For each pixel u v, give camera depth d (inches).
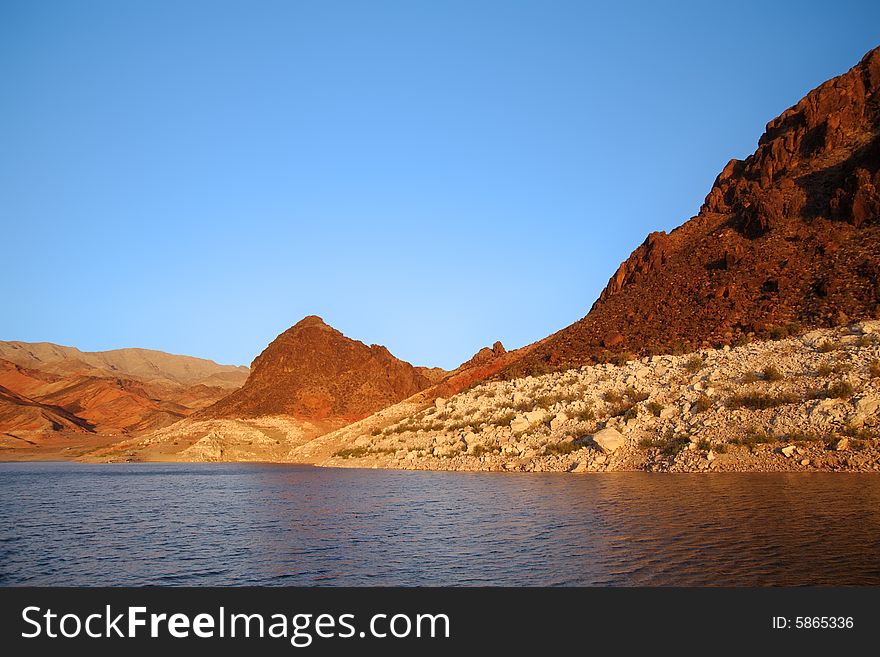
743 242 2123.5
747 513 733.3
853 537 607.2
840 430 1098.1
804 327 1576.0
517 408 1745.8
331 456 2204.7
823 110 2345.0
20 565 669.3
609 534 679.1
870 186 1921.8
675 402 1393.9
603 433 1325.0
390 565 612.7
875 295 1569.9
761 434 1155.9
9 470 2618.1
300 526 853.2
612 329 2082.9
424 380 4190.5
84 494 1423.5
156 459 3053.6
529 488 1087.0
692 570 534.6
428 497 1069.1
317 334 4286.4
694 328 1822.1
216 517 985.5
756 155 2513.5
